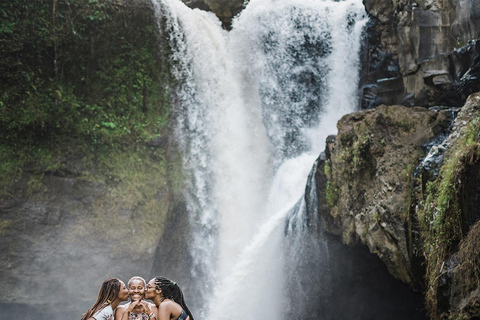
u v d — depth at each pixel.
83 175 12.66
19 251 11.94
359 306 10.03
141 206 13.06
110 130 13.04
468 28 10.97
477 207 6.18
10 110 12.09
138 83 13.44
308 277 10.86
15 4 12.16
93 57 12.99
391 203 8.07
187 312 4.61
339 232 9.43
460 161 6.44
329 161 9.62
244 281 12.36
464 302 5.90
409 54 12.23
